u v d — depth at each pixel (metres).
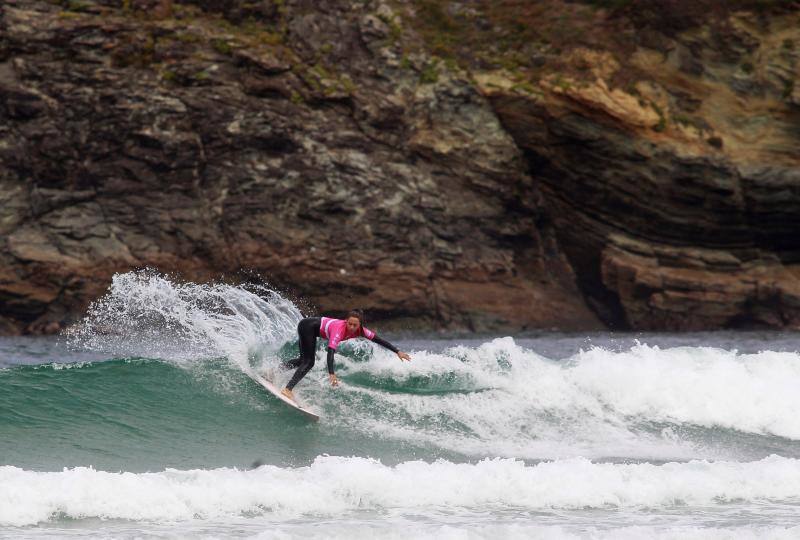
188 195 85.25
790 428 36.12
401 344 74.06
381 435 34.00
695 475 30.08
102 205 83.12
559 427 35.44
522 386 37.41
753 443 35.00
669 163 91.56
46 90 83.50
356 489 27.27
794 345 75.19
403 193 91.31
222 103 87.19
